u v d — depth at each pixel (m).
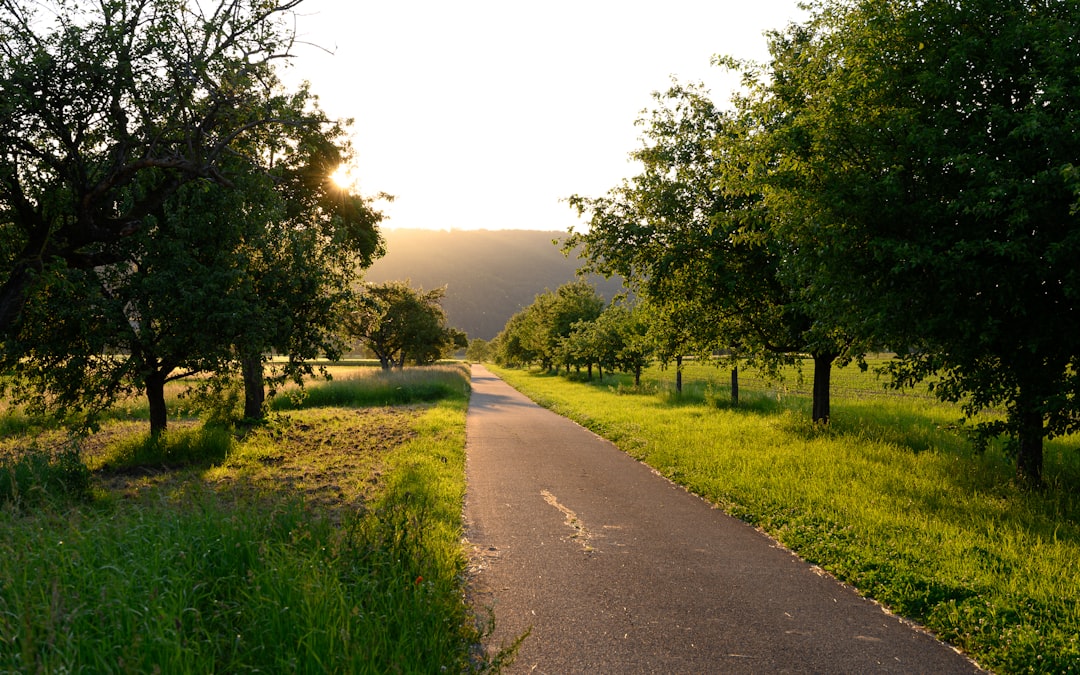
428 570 4.81
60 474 8.24
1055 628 4.41
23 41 8.74
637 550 6.44
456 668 3.62
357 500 8.20
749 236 12.26
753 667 4.00
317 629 3.34
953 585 5.15
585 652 4.17
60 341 10.77
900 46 8.63
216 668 3.29
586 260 15.36
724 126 13.67
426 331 52.75
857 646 4.33
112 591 3.65
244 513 5.30
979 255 7.60
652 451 12.36
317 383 27.16
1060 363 8.03
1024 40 7.52
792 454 11.12
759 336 15.33
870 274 8.71
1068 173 6.23
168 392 24.12
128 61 8.97
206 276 10.64
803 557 6.25
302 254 12.43
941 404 19.89
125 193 10.56
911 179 8.30
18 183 9.61
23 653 2.94
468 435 15.52
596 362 41.75
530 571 5.76
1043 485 8.70
